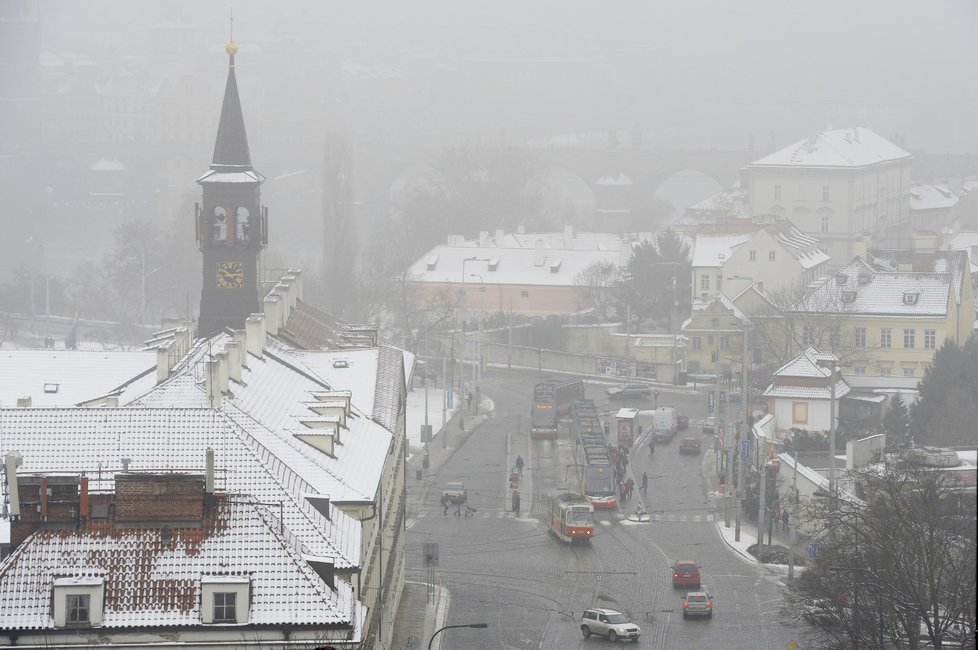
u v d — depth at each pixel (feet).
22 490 337.72
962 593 447.42
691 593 593.83
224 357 459.32
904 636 479.82
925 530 471.62
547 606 607.78
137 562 333.21
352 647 330.54
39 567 331.36
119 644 325.62
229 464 372.58
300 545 348.79
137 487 336.90
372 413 538.47
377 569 447.83
